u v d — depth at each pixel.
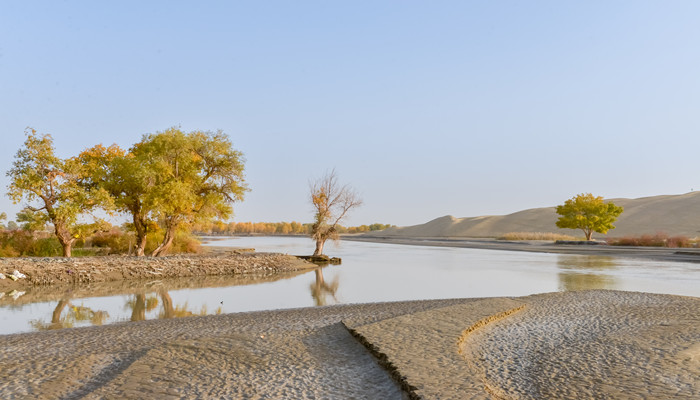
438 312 14.61
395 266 41.69
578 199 86.50
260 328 13.93
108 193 36.12
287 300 21.89
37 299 22.14
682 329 12.73
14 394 8.38
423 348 10.27
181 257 34.88
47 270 27.75
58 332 14.07
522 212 195.12
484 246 84.81
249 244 91.44
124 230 49.38
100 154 39.59
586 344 11.15
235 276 33.19
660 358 9.80
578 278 30.41
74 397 8.27
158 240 45.00
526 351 10.62
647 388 7.96
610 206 85.44
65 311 18.98
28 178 32.53
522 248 74.06
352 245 97.75
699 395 7.59
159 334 13.54
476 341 11.60
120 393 8.17
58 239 37.38
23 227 36.16
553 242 89.00
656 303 17.59
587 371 9.02
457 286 26.97
